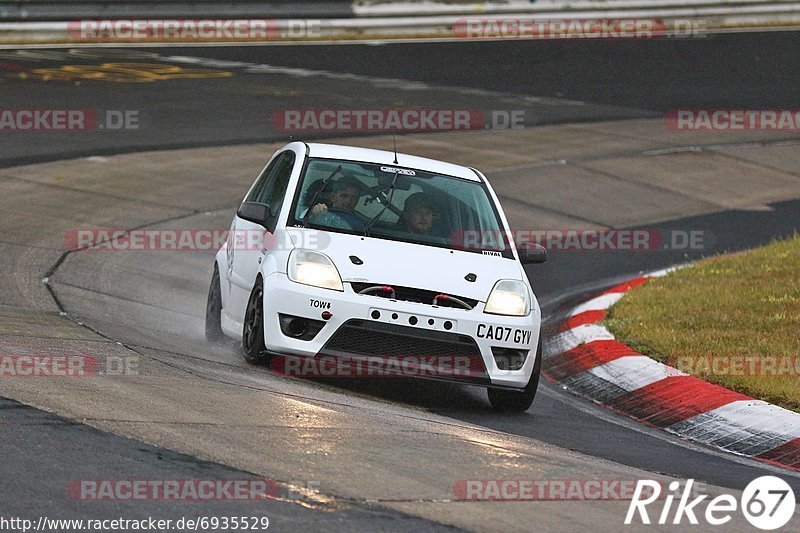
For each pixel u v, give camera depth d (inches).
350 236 1112.2
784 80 3774.6
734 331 1371.8
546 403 1162.6
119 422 794.8
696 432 1075.9
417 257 1092.5
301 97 3100.4
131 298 1457.9
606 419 1112.8
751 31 4574.3
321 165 1199.6
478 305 1059.9
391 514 661.3
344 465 753.0
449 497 708.0
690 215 2368.4
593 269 1939.0
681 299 1563.7
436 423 952.3
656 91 3560.5
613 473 834.2
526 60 3890.3
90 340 1098.1
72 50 3538.4
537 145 2819.9
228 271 1244.5
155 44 3762.3
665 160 2792.8
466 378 1048.2
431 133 2839.6
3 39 3563.0
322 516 646.5
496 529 653.9
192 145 2513.5
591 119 3159.5
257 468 724.7
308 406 928.3
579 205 2356.1
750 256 1866.4
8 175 2123.5
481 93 3371.1
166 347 1133.1
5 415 780.0
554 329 1501.0
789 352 1268.5
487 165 2576.3
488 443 887.7
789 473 943.0
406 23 4180.6
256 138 2623.0
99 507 631.2
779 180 2723.9
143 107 2819.9
